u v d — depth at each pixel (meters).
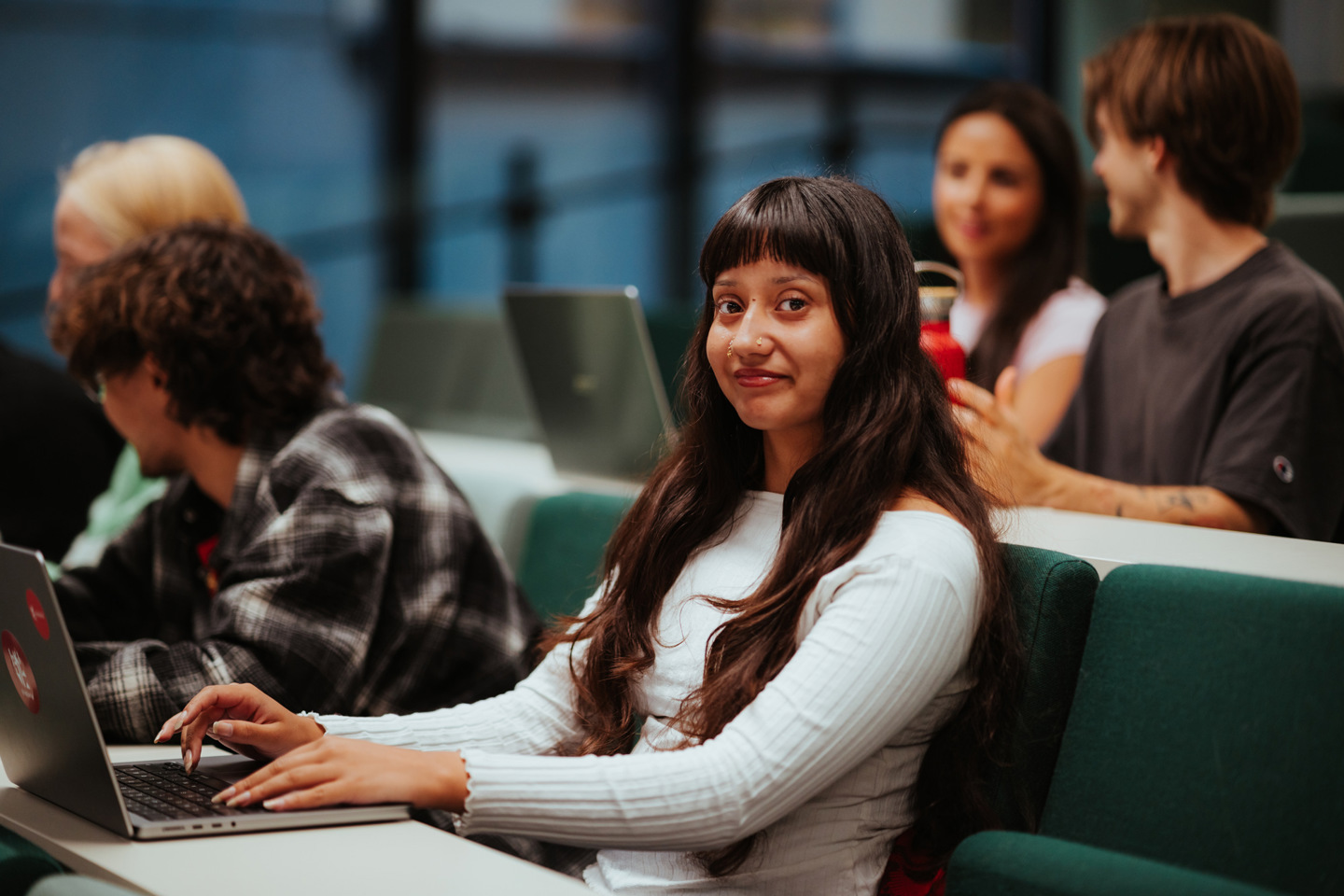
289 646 2.01
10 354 3.30
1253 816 1.43
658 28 7.53
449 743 1.83
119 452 3.37
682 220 7.59
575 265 7.43
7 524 3.20
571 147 7.36
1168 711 1.52
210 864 1.36
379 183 6.94
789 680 1.51
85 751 1.48
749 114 7.67
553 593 2.46
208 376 2.19
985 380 3.25
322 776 1.52
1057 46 7.68
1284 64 2.48
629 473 2.89
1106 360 2.75
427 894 1.29
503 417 4.41
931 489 1.65
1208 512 2.22
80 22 6.25
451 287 7.15
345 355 6.89
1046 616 1.62
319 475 2.16
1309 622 1.45
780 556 1.63
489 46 7.16
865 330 1.65
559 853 1.99
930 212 3.75
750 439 1.83
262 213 6.73
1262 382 2.33
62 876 1.27
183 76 6.50
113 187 2.90
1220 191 2.51
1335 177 3.96
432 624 2.16
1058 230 3.31
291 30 6.71
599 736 1.80
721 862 1.59
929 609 1.52
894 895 1.66
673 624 1.76
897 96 7.79
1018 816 1.62
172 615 2.37
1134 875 1.29
